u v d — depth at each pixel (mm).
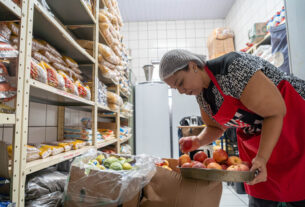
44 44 1189
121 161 1057
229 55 1004
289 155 1036
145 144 4242
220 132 1379
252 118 1072
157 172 1028
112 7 2123
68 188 917
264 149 841
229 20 4984
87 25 1683
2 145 757
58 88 1118
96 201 859
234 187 3025
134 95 4516
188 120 3727
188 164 970
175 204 936
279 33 2072
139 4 4652
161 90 4371
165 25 5320
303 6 1622
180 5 4727
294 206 1094
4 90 699
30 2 818
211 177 837
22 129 760
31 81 828
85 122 2045
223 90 1003
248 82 896
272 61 2152
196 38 5270
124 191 847
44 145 1145
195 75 1031
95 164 1011
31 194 1000
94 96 1607
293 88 1012
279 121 865
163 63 1031
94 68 1638
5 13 753
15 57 750
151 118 4285
